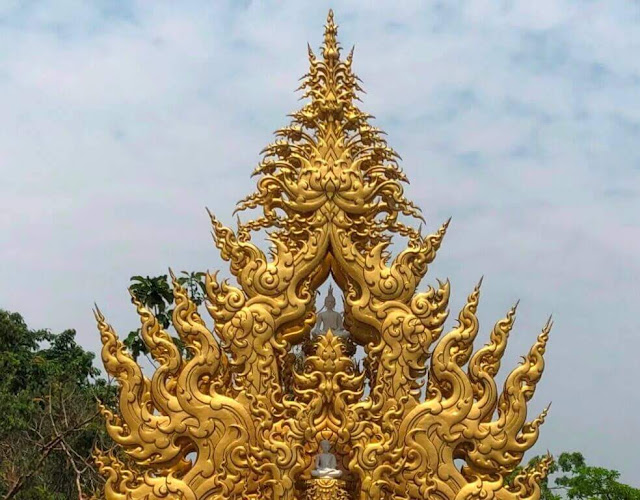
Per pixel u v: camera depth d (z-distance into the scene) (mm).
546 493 20078
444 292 9445
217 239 9547
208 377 9258
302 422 9047
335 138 9891
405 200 9727
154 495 8969
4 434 21734
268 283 9391
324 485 8766
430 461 9062
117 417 9180
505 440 9133
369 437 9086
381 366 9281
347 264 9477
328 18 10359
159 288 13531
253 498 8969
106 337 9227
